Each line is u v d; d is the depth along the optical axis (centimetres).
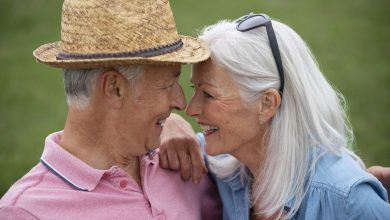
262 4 1159
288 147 283
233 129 285
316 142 282
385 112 757
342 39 984
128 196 275
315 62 295
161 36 257
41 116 791
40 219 257
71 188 268
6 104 826
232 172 313
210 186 325
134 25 251
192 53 264
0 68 932
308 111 281
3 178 641
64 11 259
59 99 837
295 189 282
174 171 307
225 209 316
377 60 906
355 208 264
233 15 1100
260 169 294
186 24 1062
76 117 271
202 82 282
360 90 816
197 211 308
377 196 268
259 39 275
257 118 283
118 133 272
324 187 272
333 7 1127
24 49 993
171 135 308
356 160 296
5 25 1087
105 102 266
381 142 687
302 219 282
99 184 273
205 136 297
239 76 276
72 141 276
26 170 660
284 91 281
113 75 261
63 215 262
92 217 266
